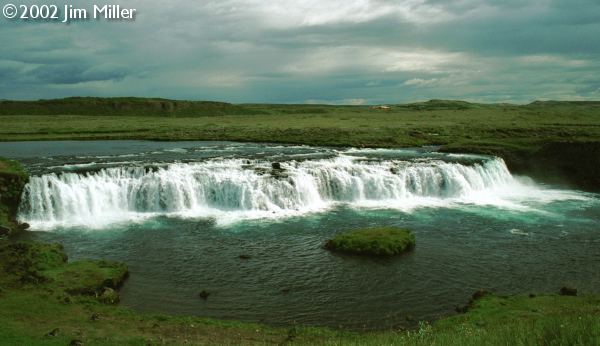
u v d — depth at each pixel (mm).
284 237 35344
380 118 147750
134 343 17266
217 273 28031
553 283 27016
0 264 25172
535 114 149500
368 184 48594
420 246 33469
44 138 85500
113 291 23922
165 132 98438
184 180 44125
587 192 55188
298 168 49344
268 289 25766
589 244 34406
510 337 14000
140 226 38094
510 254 32000
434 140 82562
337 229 37688
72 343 16484
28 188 39781
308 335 19562
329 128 105000
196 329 19688
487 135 87562
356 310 23266
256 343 18281
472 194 52000
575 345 12250
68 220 39719
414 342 15664
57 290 23000
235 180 44344
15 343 16047
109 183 42469
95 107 190250
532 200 50094
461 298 24766
